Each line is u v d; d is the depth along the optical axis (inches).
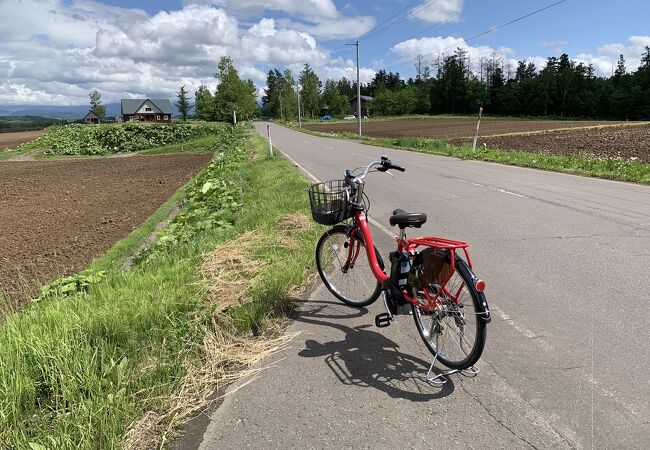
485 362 136.3
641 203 343.0
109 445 100.5
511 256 230.5
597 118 3939.5
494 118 3981.3
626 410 112.3
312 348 148.6
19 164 1295.5
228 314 164.2
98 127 1968.5
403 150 954.1
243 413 116.0
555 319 161.3
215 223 334.3
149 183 773.3
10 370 119.3
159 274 210.8
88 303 175.3
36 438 101.2
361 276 196.2
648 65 3816.4
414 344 149.6
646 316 160.4
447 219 315.9
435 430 107.5
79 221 479.2
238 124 2760.8
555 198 371.6
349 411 115.5
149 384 123.2
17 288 275.1
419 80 5605.3
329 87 5634.8
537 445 101.5
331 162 746.8
